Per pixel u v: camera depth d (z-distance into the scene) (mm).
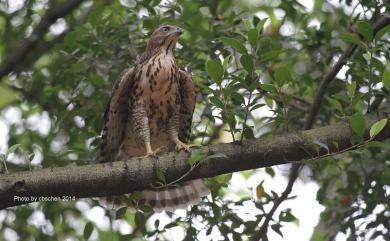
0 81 15328
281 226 11492
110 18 13016
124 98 12211
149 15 12938
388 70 8812
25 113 14797
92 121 12539
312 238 13789
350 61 11391
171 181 9305
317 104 12297
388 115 9320
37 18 17062
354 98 9234
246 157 9242
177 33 12312
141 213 11336
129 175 9094
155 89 12148
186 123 12672
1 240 14320
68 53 12938
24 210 14266
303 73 14289
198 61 12523
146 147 12312
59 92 13898
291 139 9297
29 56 16031
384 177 11875
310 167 13016
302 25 14688
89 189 9000
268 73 12266
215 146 9281
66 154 12781
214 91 9047
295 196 11781
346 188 12312
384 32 8977
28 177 8727
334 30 13898
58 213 14453
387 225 11547
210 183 12008
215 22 13836
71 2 15492
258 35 9008
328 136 9305
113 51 12711
